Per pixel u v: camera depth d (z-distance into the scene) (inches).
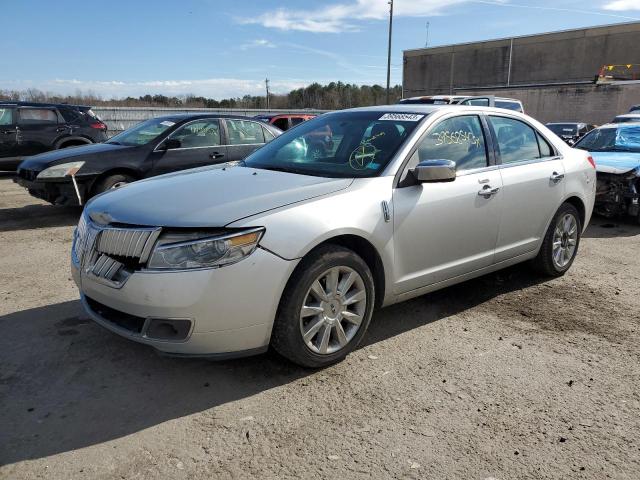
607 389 127.7
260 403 120.3
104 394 123.8
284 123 581.0
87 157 294.7
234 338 118.2
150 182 152.1
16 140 490.9
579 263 230.8
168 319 114.3
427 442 107.0
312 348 129.6
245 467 99.7
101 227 127.8
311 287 126.3
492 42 2069.4
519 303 182.2
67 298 182.4
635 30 1766.7
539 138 195.6
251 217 119.0
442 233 154.0
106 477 97.0
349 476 97.3
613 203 300.5
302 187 135.3
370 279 138.1
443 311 174.4
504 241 177.0
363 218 133.7
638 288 198.4
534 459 102.3
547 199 189.8
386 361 140.2
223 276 114.2
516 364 139.4
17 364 136.7
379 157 149.9
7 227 293.3
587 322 166.9
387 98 1286.9
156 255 116.0
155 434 109.3
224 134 335.6
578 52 1887.3
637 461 101.9
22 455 102.3
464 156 164.9
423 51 2279.8
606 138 364.5
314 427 111.9
